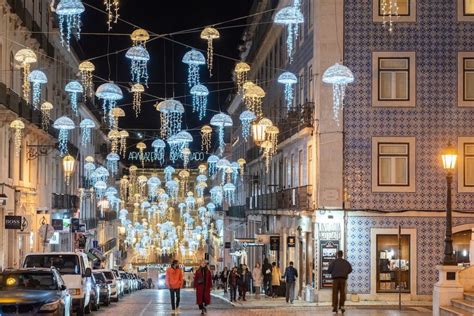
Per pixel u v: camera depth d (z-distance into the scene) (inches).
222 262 3127.5
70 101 2418.8
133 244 3302.2
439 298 967.0
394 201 1397.6
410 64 1405.0
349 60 1408.7
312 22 1473.9
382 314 1056.8
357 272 1391.5
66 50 2272.4
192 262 4035.4
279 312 1136.2
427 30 1407.5
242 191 2748.5
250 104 1798.7
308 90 1515.7
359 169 1401.3
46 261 1054.4
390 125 1403.8
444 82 1407.5
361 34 1409.9
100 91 962.1
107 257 3307.1
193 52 944.9
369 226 1397.6
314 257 1424.7
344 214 1395.2
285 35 1811.0
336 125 1405.0
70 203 2313.0
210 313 1131.3
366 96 1407.5
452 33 1408.7
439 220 1393.9
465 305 892.0
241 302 1488.7
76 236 2212.1
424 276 1386.6
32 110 1732.3
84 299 1048.2
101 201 2815.0
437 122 1402.6
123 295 1955.0
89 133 2982.3
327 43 1408.7
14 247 1610.5
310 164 1487.5
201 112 1585.9
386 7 1409.9
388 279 1392.7
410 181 1398.9
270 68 2064.5
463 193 1391.5
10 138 1614.2
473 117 1403.8
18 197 1648.6
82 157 2751.0
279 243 1781.5
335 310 1084.5
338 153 1402.6
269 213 1927.9
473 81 1409.9
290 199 1590.8
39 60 1881.2
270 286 1686.8
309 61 1501.0
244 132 2074.3
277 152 1899.6
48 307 723.4
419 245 1390.3
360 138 1405.0
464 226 1385.3
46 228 1520.7
